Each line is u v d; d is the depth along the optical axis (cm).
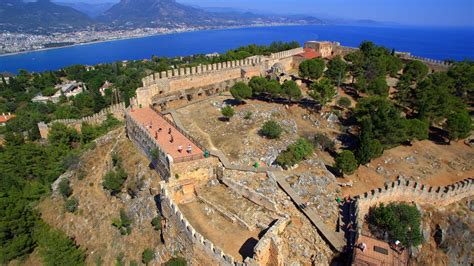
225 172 5231
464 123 6569
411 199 5325
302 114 7525
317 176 5297
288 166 5416
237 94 7469
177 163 4853
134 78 16938
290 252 4125
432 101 7125
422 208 5284
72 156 8050
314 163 5644
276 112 7362
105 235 5581
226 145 6009
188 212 4616
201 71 8912
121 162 6506
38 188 7369
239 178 5084
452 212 5269
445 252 4931
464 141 7056
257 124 6838
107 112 10519
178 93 8269
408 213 4744
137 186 5656
